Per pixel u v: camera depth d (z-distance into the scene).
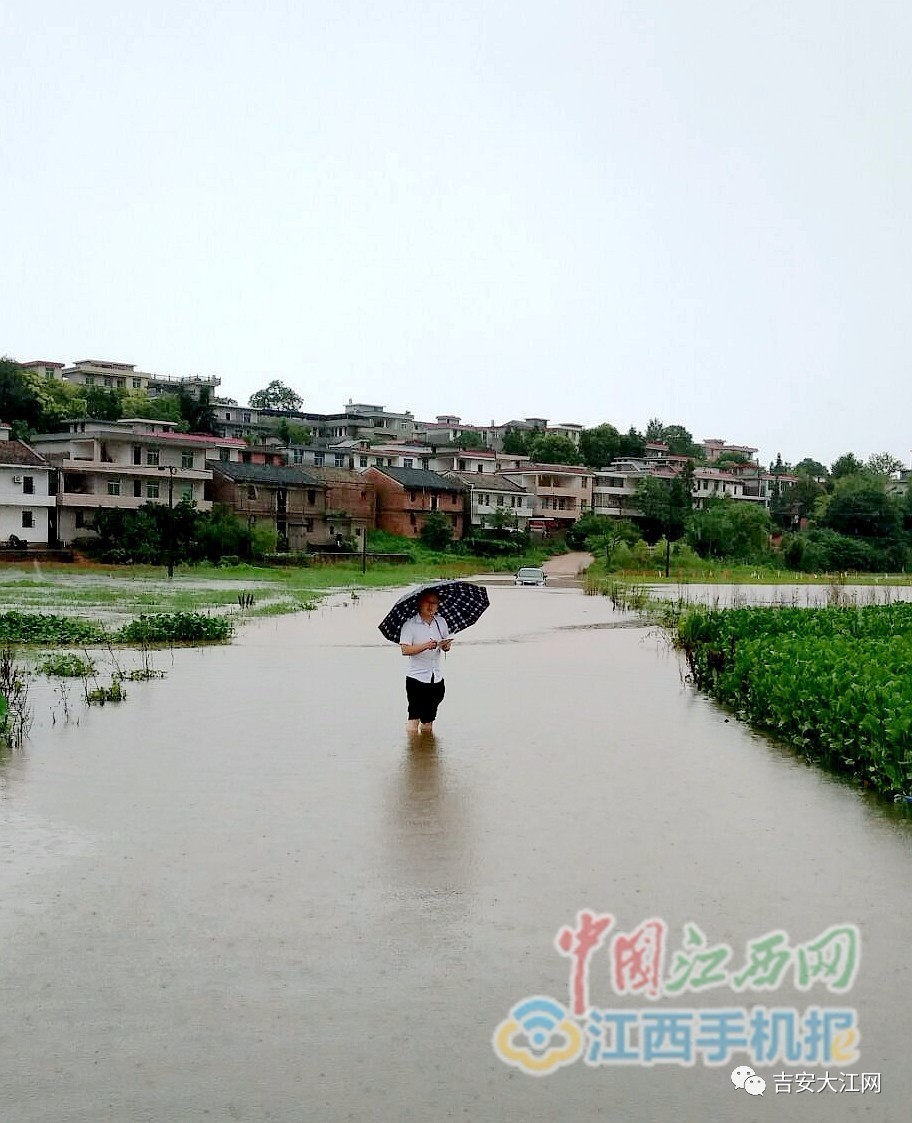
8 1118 4.02
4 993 5.03
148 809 8.34
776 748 11.16
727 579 66.94
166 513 65.75
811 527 101.06
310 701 14.08
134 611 29.86
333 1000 4.98
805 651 13.13
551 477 97.62
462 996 5.05
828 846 7.49
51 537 66.06
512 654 21.14
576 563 85.88
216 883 6.59
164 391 106.38
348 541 80.38
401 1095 4.21
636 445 120.25
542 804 8.61
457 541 86.31
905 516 101.06
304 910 6.13
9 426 69.94
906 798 8.54
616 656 20.86
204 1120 4.03
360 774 9.65
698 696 15.16
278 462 85.81
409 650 11.69
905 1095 4.31
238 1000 4.98
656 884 6.63
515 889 6.52
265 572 58.53
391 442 106.12
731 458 135.50
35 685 15.31
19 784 9.16
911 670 11.23
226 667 17.84
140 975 5.23
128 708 13.38
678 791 9.12
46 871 6.80
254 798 8.72
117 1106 4.11
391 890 6.48
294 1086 4.26
